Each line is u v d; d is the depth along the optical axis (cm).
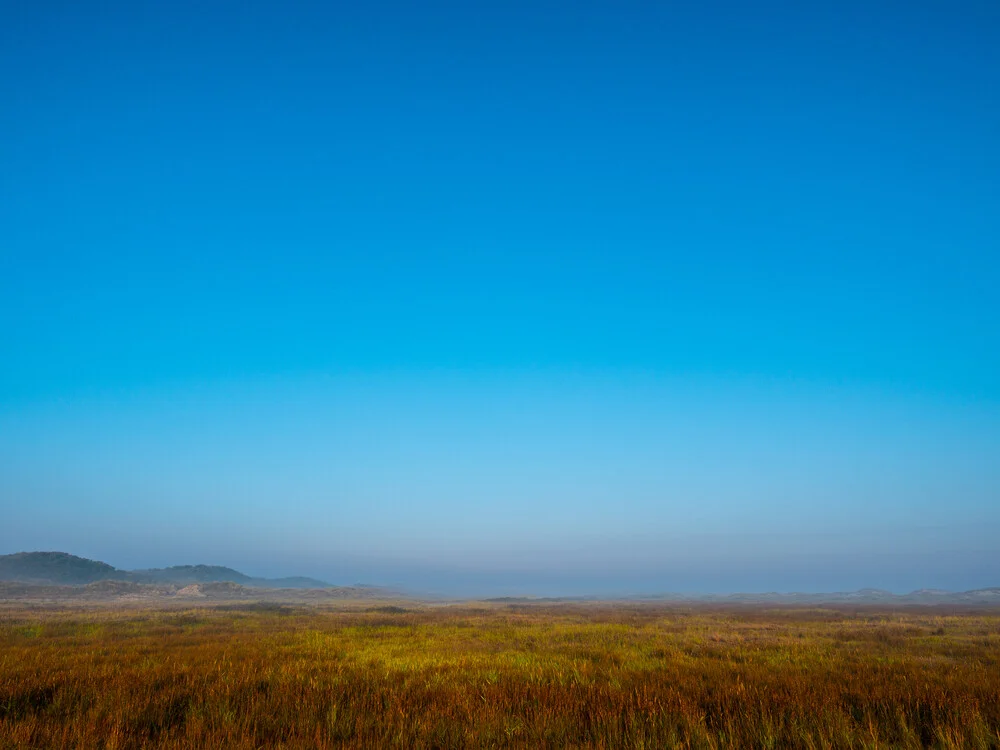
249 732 1100
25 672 1700
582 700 1380
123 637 3388
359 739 1034
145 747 1013
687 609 9525
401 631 3938
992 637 3400
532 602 15975
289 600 14738
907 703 1340
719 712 1291
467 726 1137
